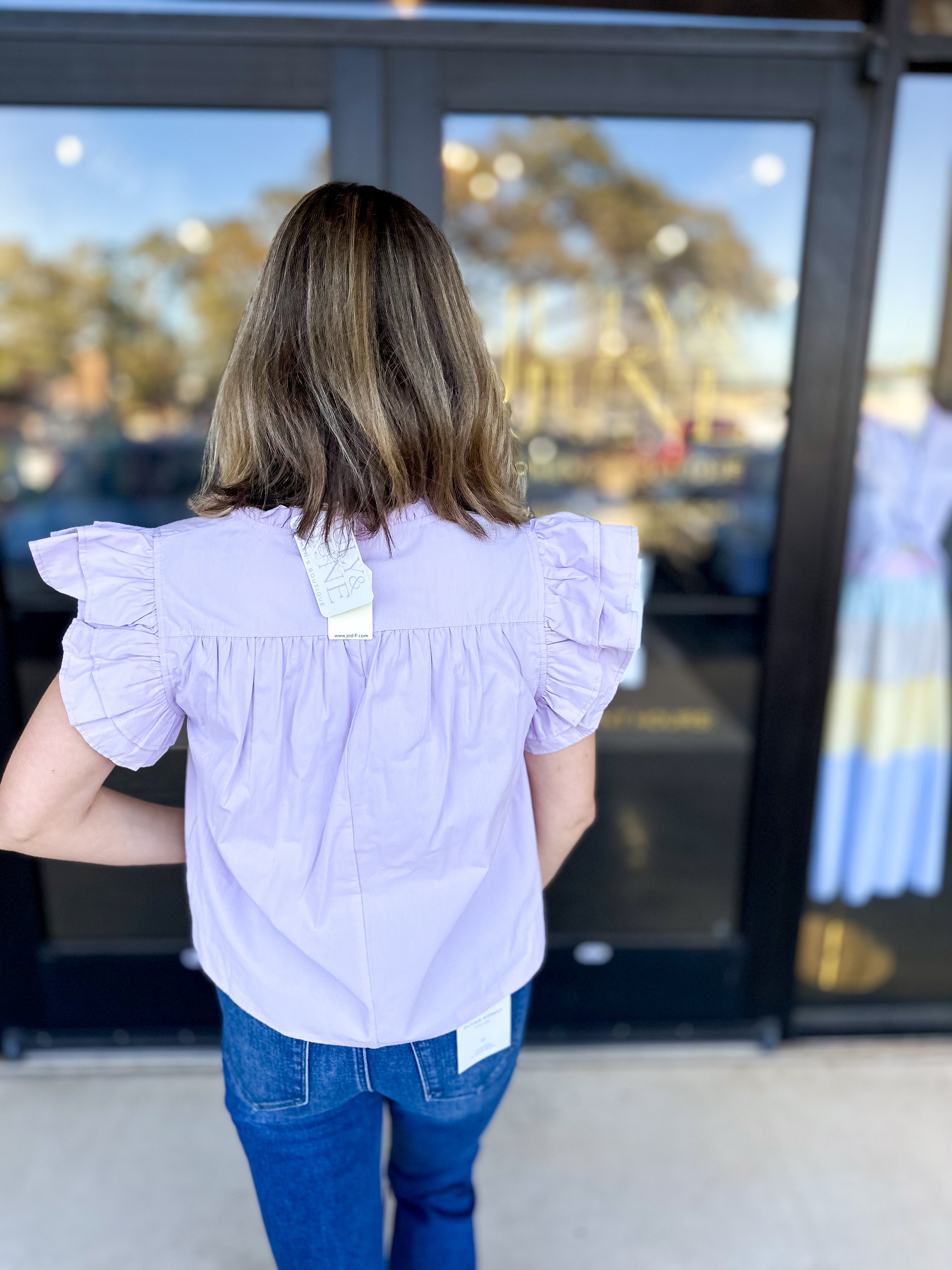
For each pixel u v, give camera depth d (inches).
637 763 91.4
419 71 68.3
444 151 70.2
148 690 31.6
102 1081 80.4
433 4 68.2
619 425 101.6
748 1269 63.1
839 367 75.2
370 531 31.9
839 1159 72.8
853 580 85.8
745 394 92.2
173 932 83.6
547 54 68.4
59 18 65.9
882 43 67.6
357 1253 41.6
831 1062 84.4
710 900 88.1
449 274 33.4
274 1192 40.0
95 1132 74.7
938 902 94.0
